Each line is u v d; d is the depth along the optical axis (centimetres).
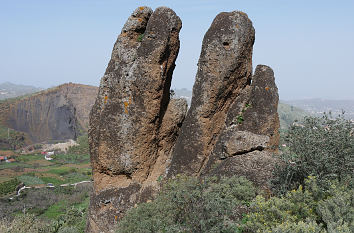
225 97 1311
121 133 1312
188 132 1319
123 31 1369
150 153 1348
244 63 1316
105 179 1370
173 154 1372
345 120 1016
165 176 1366
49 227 2400
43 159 11688
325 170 949
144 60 1282
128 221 1088
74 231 1736
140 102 1296
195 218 862
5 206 5834
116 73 1327
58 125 14588
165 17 1283
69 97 15238
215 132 1323
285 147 1093
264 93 1305
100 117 1348
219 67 1273
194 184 1072
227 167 1184
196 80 1324
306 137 969
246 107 1323
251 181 1107
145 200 1291
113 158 1327
